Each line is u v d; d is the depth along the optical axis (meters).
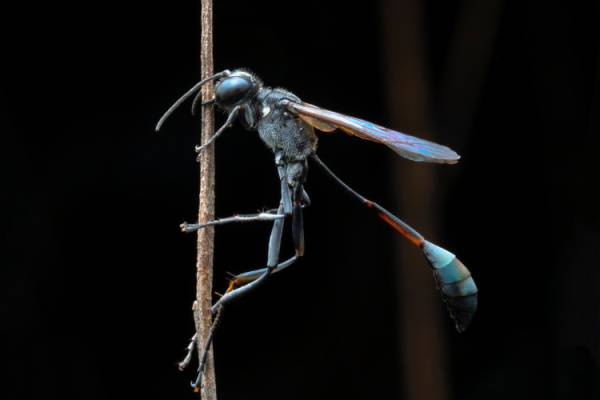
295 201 0.26
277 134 0.26
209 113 0.25
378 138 0.26
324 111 0.26
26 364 0.29
